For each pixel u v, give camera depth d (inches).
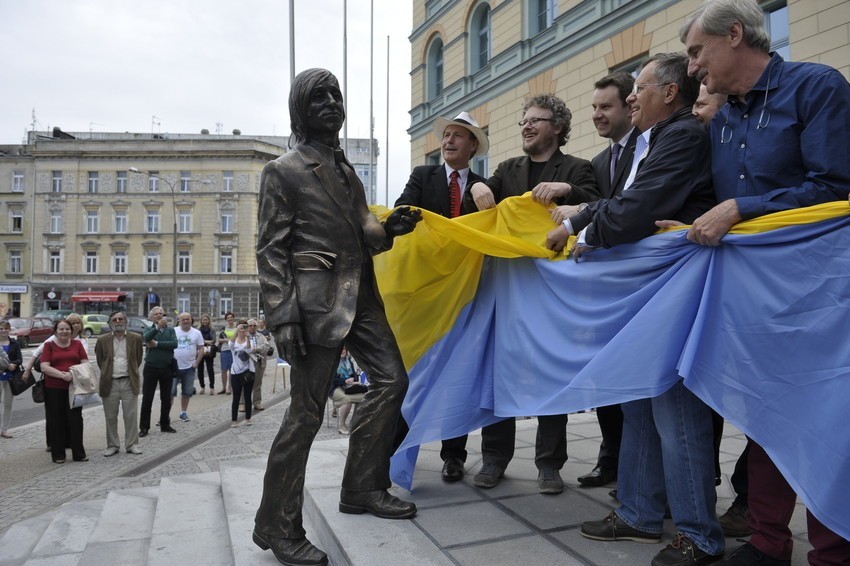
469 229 113.2
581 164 131.0
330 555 100.2
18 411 440.1
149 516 147.8
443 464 146.6
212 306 1614.2
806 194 73.5
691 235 84.1
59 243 1766.7
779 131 78.6
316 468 138.5
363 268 109.0
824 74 75.7
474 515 109.0
